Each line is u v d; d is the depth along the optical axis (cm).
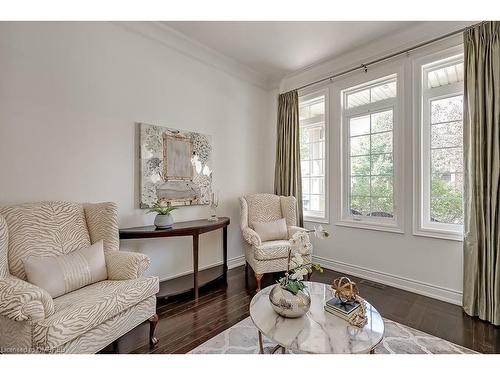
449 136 265
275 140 419
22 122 207
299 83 393
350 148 347
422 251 272
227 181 370
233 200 378
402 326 210
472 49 229
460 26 245
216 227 292
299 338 128
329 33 289
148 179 279
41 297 135
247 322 219
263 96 425
